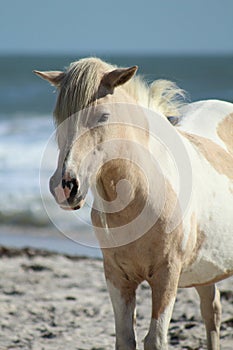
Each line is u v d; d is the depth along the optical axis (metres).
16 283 16.56
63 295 15.62
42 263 18.42
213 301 10.64
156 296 8.77
